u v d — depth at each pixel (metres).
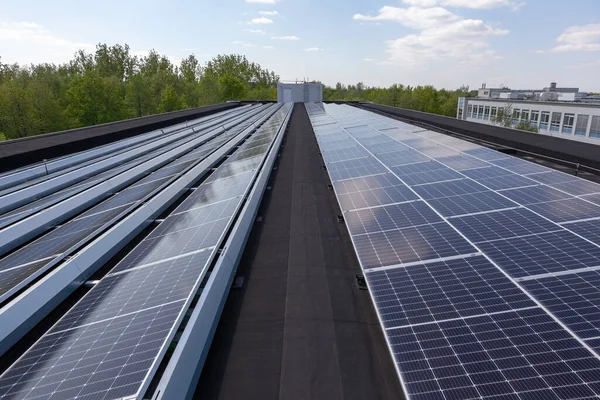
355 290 7.53
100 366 4.83
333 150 19.19
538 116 67.31
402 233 8.20
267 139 22.80
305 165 18.05
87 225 11.15
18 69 88.69
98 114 71.88
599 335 4.51
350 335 6.24
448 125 27.14
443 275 6.35
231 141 24.33
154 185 14.56
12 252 11.02
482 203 9.27
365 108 55.34
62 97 79.94
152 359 4.66
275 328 6.47
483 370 4.31
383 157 15.98
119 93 84.69
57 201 14.02
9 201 14.66
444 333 5.00
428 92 121.25
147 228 11.49
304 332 6.34
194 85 116.00
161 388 4.41
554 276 5.85
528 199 9.15
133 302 6.40
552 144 18.22
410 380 4.33
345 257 8.88
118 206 12.52
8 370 5.27
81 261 8.60
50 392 4.56
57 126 64.50
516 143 19.06
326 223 10.89
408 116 36.59
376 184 12.14
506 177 11.16
